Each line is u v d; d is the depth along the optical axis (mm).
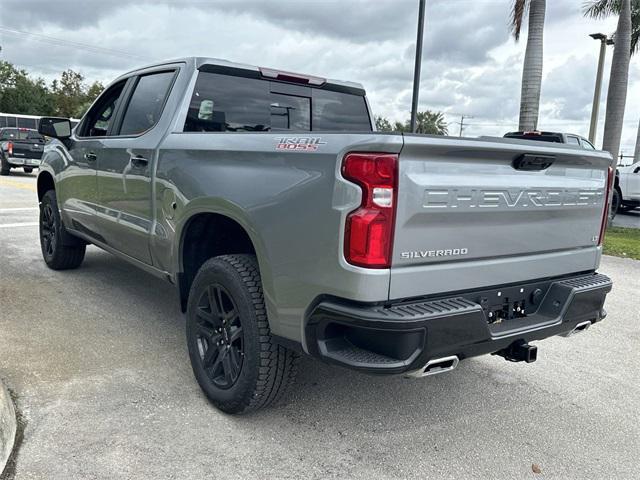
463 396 3658
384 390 3662
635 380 4055
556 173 3086
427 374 2572
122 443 2836
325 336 2576
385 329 2371
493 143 2637
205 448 2852
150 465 2676
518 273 3004
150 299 5254
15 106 72438
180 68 4004
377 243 2383
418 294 2555
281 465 2754
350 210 2400
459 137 2568
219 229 3564
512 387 3844
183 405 3270
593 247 3516
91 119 5117
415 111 12344
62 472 2572
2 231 8391
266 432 3049
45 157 5902
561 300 3125
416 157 2434
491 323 2922
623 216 17203
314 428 3123
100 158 4547
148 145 3885
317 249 2535
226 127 4070
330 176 2467
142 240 4008
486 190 2686
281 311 2762
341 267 2438
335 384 3709
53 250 5957
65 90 75500
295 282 2662
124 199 4211
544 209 3029
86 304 5016
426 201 2469
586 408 3576
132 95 4516
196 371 3375
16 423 2928
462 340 2562
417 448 2992
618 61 14375
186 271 3625
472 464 2873
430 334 2434
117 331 4391
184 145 3498
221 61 4023
